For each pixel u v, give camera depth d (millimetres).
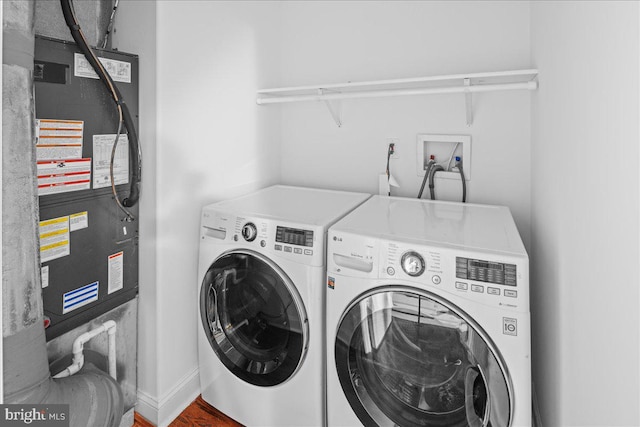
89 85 1338
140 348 1615
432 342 1204
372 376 1324
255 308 1545
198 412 1688
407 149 2064
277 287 1464
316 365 1414
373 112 2137
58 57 1229
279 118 2381
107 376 1331
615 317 653
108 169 1436
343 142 2238
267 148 2258
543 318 1386
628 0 595
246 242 1506
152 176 1518
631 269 584
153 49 1464
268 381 1511
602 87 723
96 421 1184
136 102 1510
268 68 2213
